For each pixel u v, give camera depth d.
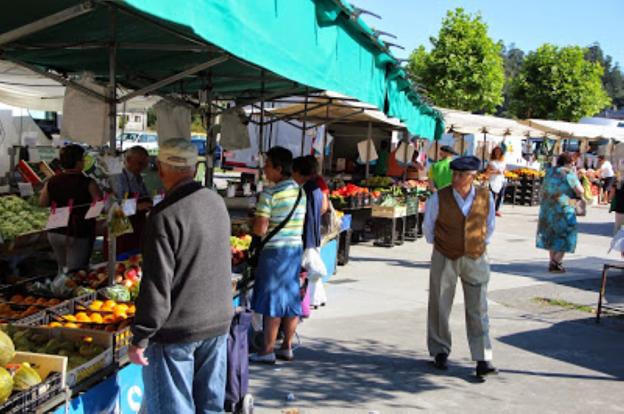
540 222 11.79
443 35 29.28
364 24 5.73
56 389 3.35
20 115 15.73
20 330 4.07
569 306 9.27
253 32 3.43
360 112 11.96
